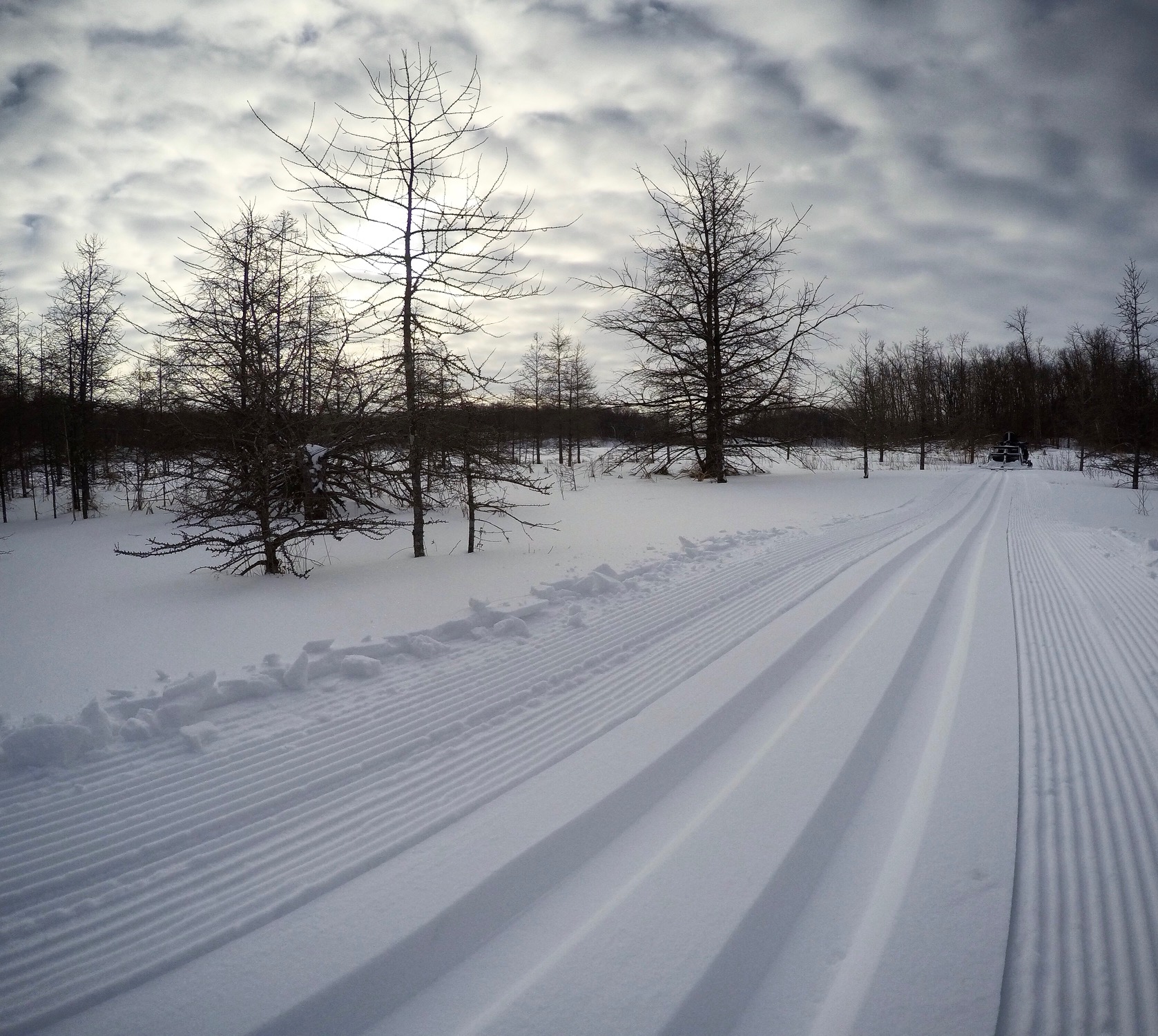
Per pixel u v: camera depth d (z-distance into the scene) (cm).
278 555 1230
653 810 348
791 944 257
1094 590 824
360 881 288
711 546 1170
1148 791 354
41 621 785
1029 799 349
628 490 2483
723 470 2991
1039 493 2634
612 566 966
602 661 568
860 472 3484
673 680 516
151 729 436
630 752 400
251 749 414
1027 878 289
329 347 1086
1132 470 3058
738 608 727
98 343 2986
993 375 7994
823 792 358
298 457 1054
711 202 2933
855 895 284
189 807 350
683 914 267
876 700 478
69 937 261
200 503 1158
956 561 1039
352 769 388
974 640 620
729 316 2919
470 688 510
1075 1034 213
